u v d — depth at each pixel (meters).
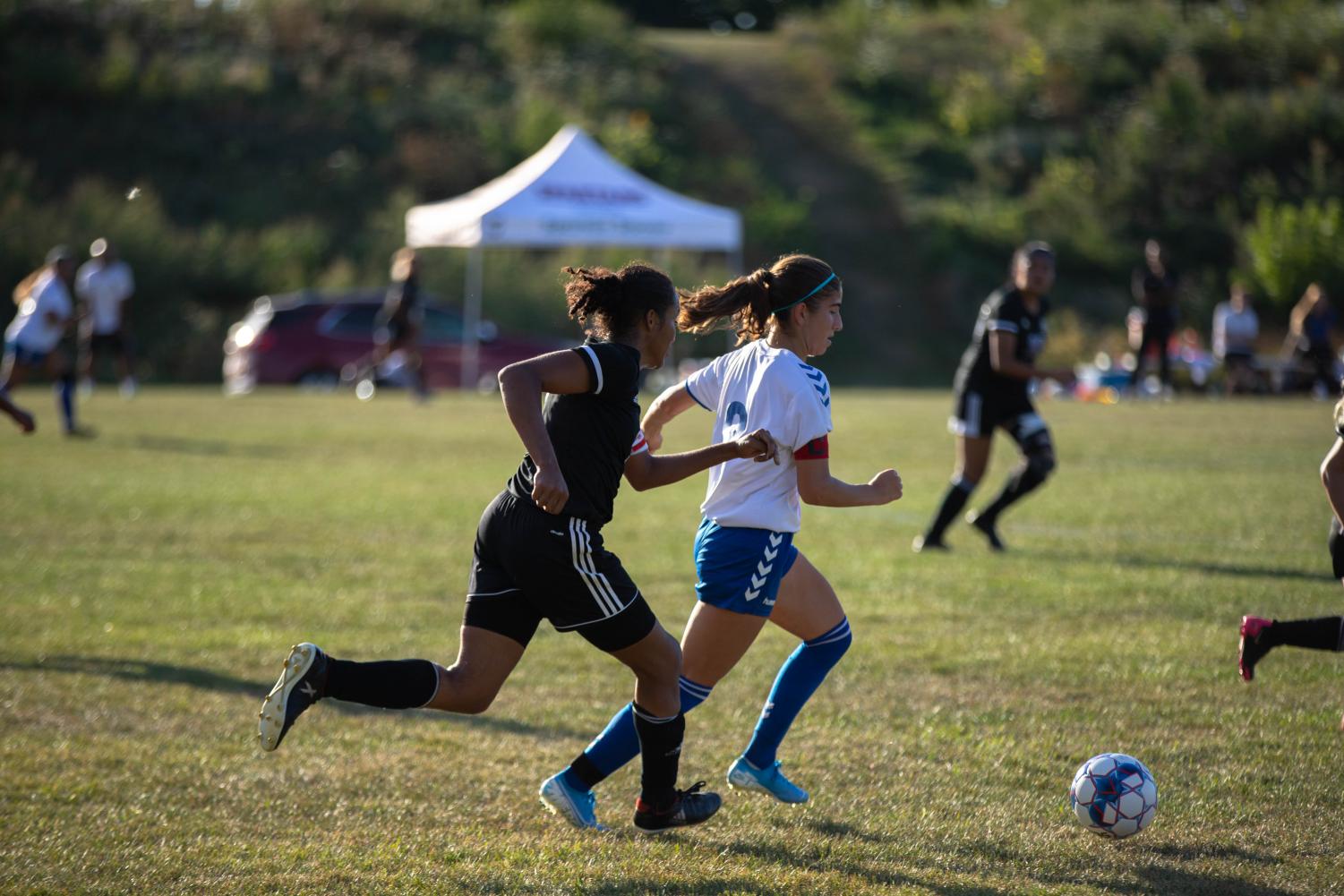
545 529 9.10
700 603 10.18
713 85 110.12
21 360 38.28
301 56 100.25
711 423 46.38
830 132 104.56
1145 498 27.48
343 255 80.19
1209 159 92.81
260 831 9.83
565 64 107.06
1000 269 90.62
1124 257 88.00
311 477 31.06
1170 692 13.35
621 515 25.88
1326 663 14.41
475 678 9.42
